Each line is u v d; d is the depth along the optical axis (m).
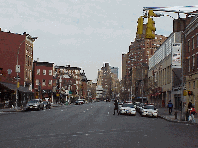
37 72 79.94
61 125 18.50
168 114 35.81
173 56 25.86
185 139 13.13
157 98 72.31
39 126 17.70
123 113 33.28
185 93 25.47
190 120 25.03
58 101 85.19
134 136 13.74
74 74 128.62
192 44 38.72
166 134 15.02
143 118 29.45
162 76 64.25
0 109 42.59
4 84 48.81
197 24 35.69
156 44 143.12
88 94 156.75
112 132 15.16
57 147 10.11
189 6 13.45
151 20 13.29
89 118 25.69
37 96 78.62
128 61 152.38
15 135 13.32
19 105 55.34
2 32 59.16
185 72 42.19
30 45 66.12
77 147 10.16
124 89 141.75
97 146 10.46
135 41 147.88
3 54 58.72
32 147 10.07
